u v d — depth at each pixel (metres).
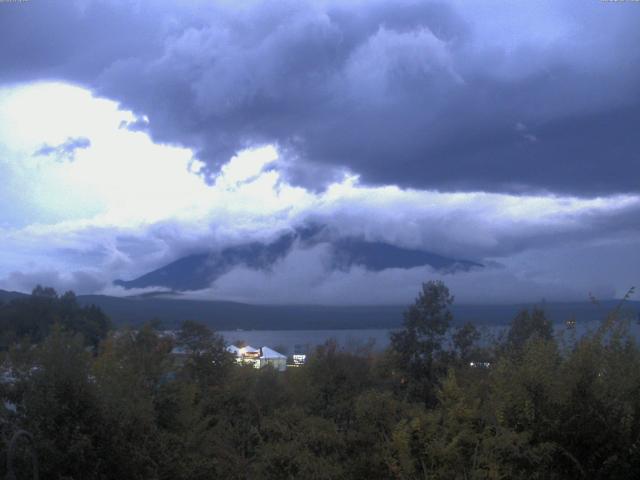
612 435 7.20
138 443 9.20
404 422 8.25
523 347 9.33
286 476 9.54
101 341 13.43
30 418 8.16
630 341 8.18
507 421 7.66
